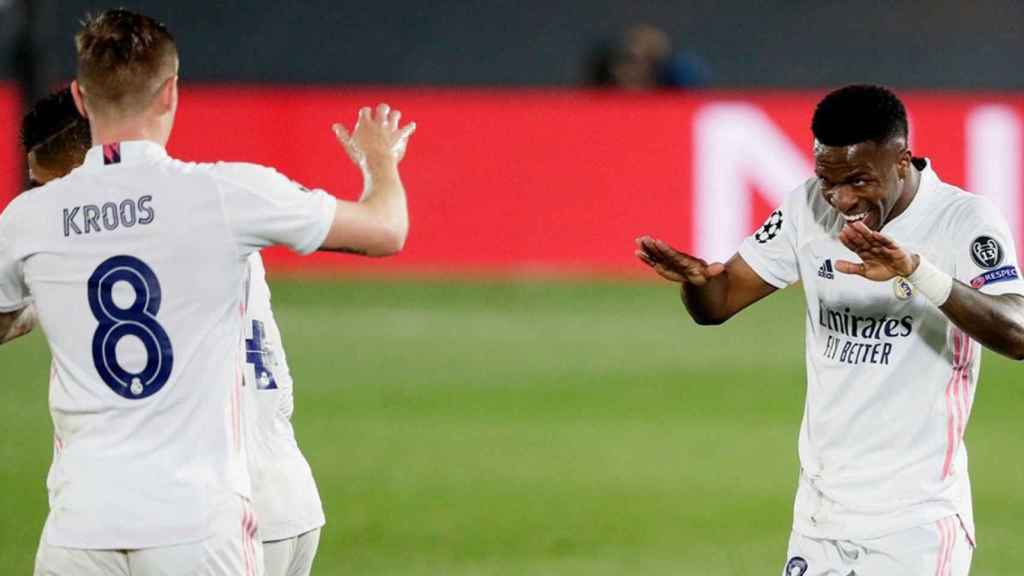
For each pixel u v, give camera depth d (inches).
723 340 1572.3
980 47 2967.5
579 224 1862.7
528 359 1482.5
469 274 1857.8
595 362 1472.7
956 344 568.7
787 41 2957.7
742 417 1289.4
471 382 1396.4
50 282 509.0
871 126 544.1
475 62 2896.2
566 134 1860.2
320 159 1852.9
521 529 1007.0
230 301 510.0
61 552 499.2
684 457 1174.3
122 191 506.0
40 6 1769.2
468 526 1011.9
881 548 572.4
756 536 995.9
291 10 2869.1
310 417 1275.8
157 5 2819.9
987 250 558.6
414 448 1192.8
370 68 2871.6
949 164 1844.2
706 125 1856.5
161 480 495.2
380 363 1461.6
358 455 1171.3
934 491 570.9
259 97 1849.2
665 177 1860.2
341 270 1865.2
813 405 592.4
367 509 1045.8
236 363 514.6
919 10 2987.2
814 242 592.7
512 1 2920.8
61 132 569.3
